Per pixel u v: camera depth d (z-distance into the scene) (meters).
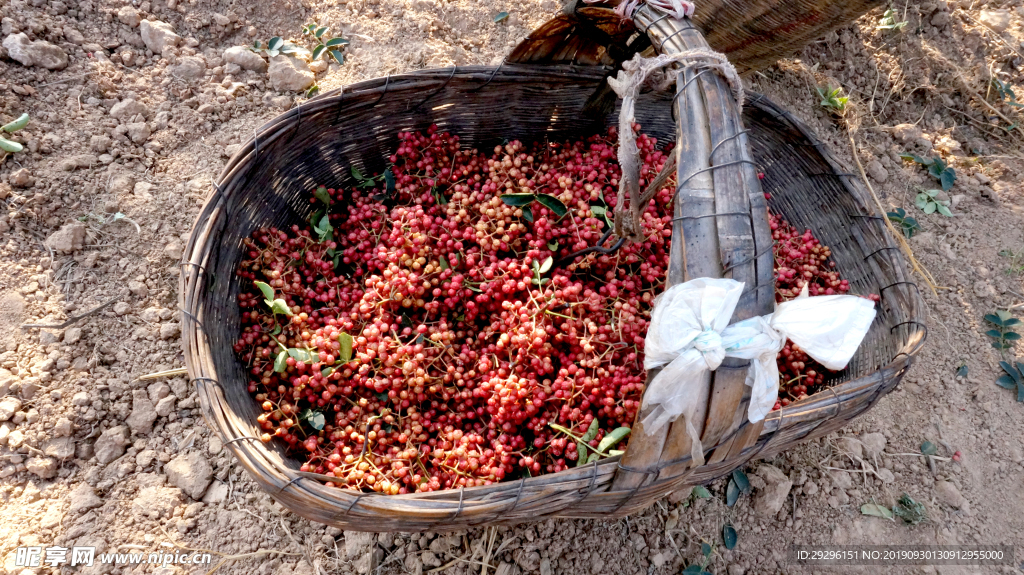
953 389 2.53
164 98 2.52
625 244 1.95
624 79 1.58
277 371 1.73
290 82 2.69
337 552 1.96
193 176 2.41
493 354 1.85
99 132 2.35
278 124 1.90
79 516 1.86
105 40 2.51
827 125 3.15
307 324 1.91
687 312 1.29
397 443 1.79
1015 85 3.34
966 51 3.37
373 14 2.91
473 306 1.94
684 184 1.43
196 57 2.60
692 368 1.26
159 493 1.94
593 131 2.48
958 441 2.42
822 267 2.31
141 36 2.57
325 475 1.49
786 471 2.28
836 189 2.26
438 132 2.30
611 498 1.46
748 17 2.06
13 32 2.31
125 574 1.82
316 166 2.19
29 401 1.94
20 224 2.13
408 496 1.37
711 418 1.33
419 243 1.92
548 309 1.80
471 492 1.37
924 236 2.89
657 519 2.13
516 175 2.10
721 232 1.37
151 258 2.24
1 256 2.08
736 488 2.18
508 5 3.08
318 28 2.82
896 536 2.22
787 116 2.29
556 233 1.98
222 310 1.81
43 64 2.34
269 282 2.00
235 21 2.75
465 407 1.85
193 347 1.56
